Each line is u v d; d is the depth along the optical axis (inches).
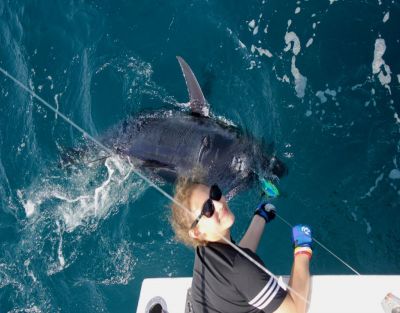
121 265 249.8
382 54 267.4
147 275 245.0
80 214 266.2
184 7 307.9
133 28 308.7
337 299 153.2
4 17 329.4
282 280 159.6
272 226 239.9
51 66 306.5
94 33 311.0
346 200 239.5
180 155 253.8
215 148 246.4
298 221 239.0
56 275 251.4
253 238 160.9
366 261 224.2
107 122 287.3
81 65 304.3
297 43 281.0
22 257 257.3
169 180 252.4
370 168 243.3
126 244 254.4
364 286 154.6
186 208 127.0
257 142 255.0
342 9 282.5
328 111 261.4
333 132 255.9
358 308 151.0
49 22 319.6
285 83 273.7
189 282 168.4
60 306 243.6
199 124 264.1
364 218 233.6
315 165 250.2
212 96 281.4
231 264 123.4
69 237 260.2
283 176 249.3
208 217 125.1
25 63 310.3
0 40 323.0
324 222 236.8
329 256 227.9
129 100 290.5
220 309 125.2
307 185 246.5
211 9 303.7
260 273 123.6
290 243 235.5
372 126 252.2
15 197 274.1
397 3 277.4
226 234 132.0
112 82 297.0
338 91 264.5
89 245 257.3
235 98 277.7
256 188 243.1
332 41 276.4
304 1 289.0
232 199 248.7
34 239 261.3
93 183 273.9
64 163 280.8
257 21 292.5
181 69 294.4
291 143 257.9
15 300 247.3
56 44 311.9
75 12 319.3
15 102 300.8
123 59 301.7
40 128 291.3
